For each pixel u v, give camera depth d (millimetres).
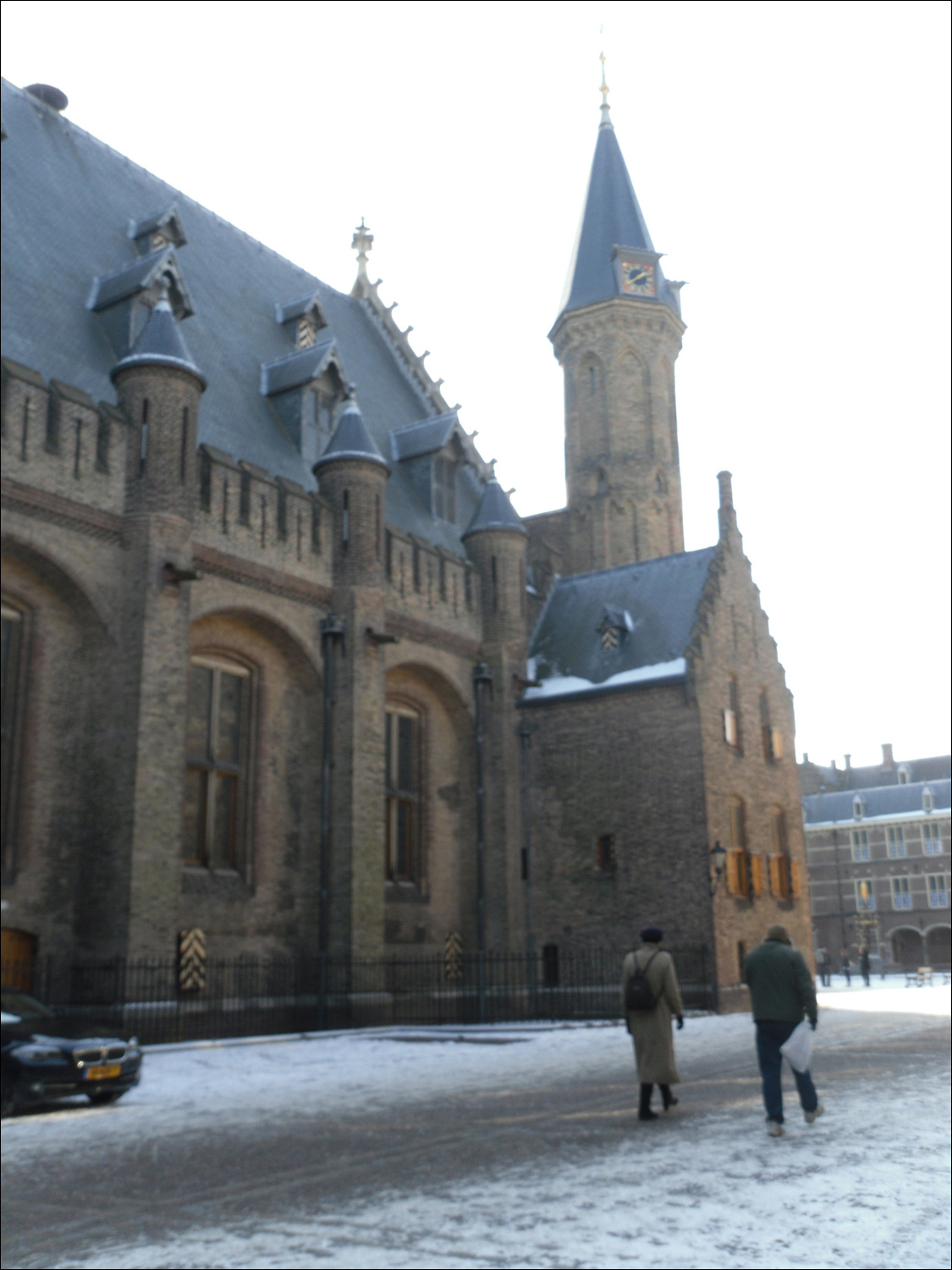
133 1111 11844
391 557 28594
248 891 24250
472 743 31234
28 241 25203
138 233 29172
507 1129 9859
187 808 23531
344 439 27359
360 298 41125
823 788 109938
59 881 20297
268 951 24359
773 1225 6273
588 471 40312
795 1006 9422
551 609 35281
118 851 20094
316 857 25625
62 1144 9734
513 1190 7359
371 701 26391
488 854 30500
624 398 40469
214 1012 22094
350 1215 6809
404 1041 20344
